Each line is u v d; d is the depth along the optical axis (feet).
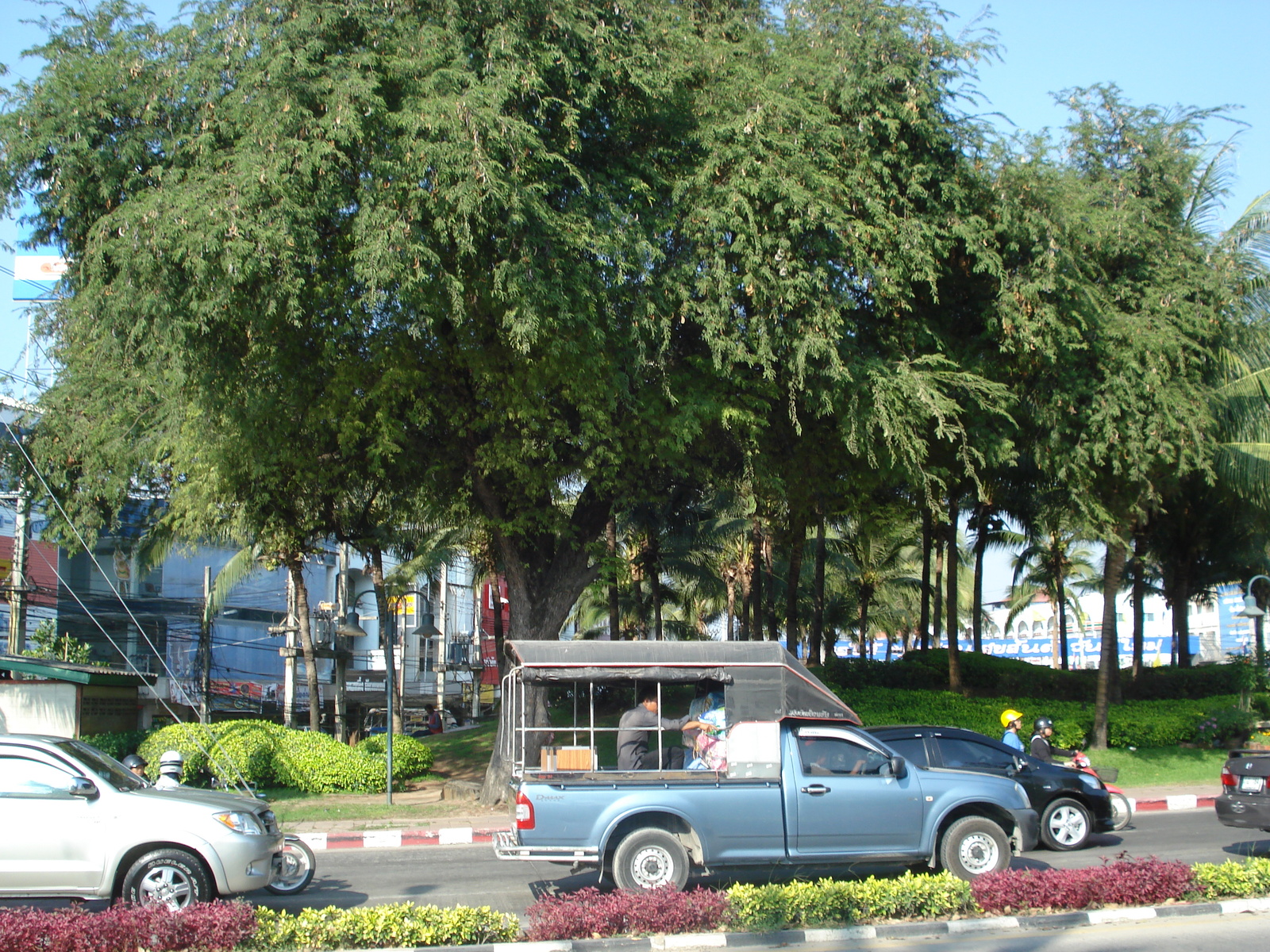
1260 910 27.84
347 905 31.99
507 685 36.14
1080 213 54.80
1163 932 25.99
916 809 31.45
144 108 43.62
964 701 72.18
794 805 30.76
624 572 69.56
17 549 72.33
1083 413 58.54
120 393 60.18
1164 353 59.00
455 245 43.62
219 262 39.52
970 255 54.90
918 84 50.26
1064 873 28.40
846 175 49.42
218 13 43.93
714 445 56.18
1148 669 98.78
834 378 48.60
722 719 32.60
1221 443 65.51
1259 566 103.14
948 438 55.16
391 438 48.57
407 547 92.58
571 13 45.93
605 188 46.96
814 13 53.83
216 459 54.34
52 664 60.95
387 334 47.39
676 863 29.76
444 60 43.37
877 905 26.55
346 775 60.49
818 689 32.42
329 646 94.53
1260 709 80.43
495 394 49.47
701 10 55.57
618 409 51.29
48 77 43.60
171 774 34.68
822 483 61.52
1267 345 67.21
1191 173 63.77
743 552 107.45
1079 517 64.39
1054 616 156.66
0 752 28.40
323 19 42.73
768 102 47.67
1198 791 60.49
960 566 162.20
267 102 40.91
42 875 27.07
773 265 47.39
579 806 29.91
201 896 27.58
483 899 32.83
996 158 52.80
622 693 33.58
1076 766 48.70
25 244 46.50
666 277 47.80
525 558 59.52
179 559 122.42
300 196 40.91
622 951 24.59
